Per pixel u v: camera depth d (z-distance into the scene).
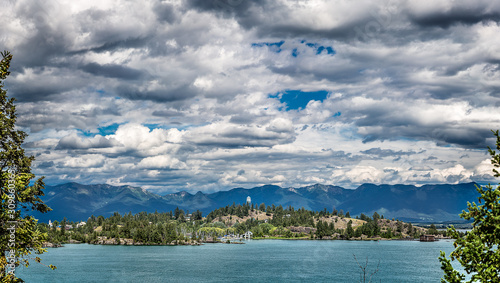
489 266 30.50
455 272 31.67
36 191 48.12
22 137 48.81
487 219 31.45
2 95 47.09
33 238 47.47
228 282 185.75
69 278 193.88
